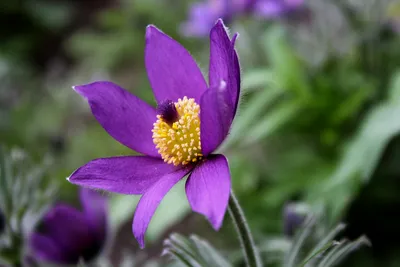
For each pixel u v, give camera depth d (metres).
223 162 0.39
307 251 0.46
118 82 1.00
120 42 1.01
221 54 0.40
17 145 0.82
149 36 0.43
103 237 0.49
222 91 0.39
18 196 0.47
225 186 0.38
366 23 0.60
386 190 0.57
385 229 0.57
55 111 0.90
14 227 0.47
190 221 0.67
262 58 0.68
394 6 0.59
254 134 0.58
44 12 1.36
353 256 0.56
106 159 0.41
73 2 1.44
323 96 0.58
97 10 1.40
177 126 0.42
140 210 0.40
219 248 0.61
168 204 0.56
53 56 1.30
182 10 0.93
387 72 0.60
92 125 0.88
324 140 0.59
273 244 0.49
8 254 0.47
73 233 0.48
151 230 0.56
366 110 0.59
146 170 0.42
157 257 0.65
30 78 1.14
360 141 0.52
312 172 0.57
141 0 0.96
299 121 0.59
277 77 0.58
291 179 0.58
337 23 0.62
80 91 0.42
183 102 0.42
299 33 0.64
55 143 0.73
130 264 0.53
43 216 0.48
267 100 0.58
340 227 0.43
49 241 0.48
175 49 0.43
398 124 0.51
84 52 1.16
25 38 1.33
